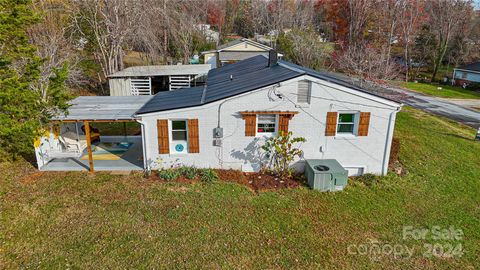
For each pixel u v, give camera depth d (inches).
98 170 509.0
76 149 557.6
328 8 2298.2
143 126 487.5
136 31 932.0
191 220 387.2
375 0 1902.1
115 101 593.0
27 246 336.8
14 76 414.0
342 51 1569.9
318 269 319.3
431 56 1914.4
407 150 644.7
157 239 351.6
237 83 568.1
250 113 484.1
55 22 1003.9
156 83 1003.3
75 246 337.4
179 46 1288.1
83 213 394.3
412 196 471.2
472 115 1057.5
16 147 486.3
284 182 486.3
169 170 497.4
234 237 359.9
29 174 493.0
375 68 1087.0
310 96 484.7
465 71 1669.5
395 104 493.7
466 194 490.3
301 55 1309.1
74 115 494.3
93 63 1130.0
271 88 479.5
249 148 506.0
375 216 414.9
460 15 1838.1
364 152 516.1
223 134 498.3
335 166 483.8
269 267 318.7
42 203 413.4
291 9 2822.3
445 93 1453.0
